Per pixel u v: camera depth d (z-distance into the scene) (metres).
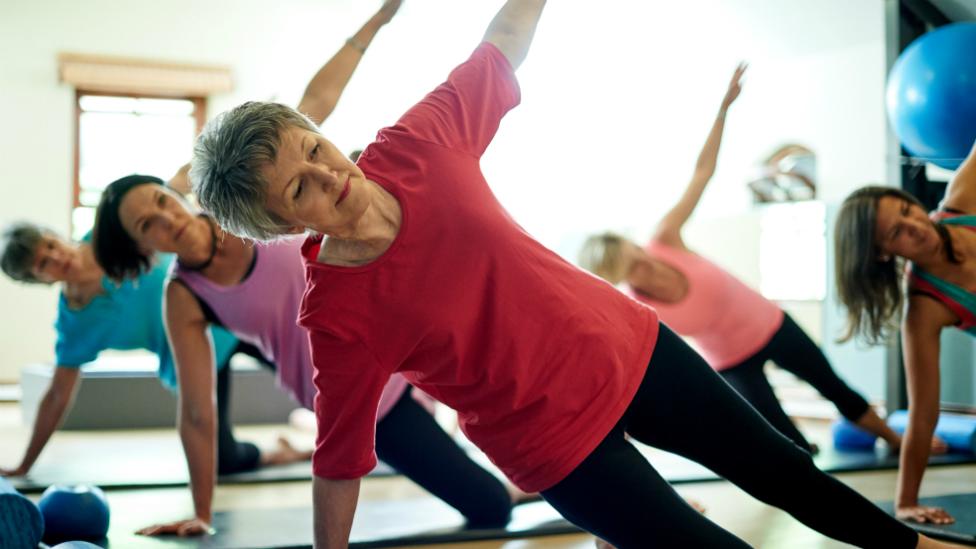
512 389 1.55
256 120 1.38
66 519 2.66
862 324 3.17
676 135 7.90
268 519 2.90
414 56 8.91
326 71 2.36
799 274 6.39
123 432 5.33
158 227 2.41
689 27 7.38
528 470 1.60
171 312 2.55
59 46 8.30
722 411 1.60
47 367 5.57
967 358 4.77
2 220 8.16
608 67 8.34
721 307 3.73
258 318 2.63
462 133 1.61
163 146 8.62
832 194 6.82
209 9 8.63
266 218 1.40
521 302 1.52
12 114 8.20
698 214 7.90
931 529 2.53
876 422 4.06
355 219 1.44
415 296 1.51
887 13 4.50
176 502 3.27
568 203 8.74
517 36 1.76
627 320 1.61
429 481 2.79
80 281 3.43
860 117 6.57
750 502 3.14
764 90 7.34
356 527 2.82
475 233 1.51
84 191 8.44
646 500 1.55
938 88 3.33
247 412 5.80
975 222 2.73
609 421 1.56
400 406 2.78
